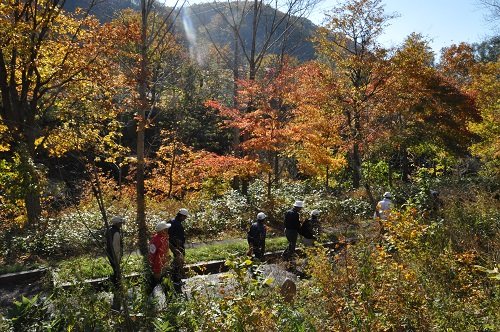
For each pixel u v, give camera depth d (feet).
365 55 61.21
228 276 17.08
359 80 62.54
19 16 44.42
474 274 20.18
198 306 17.79
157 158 78.69
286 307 17.44
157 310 18.98
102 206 19.02
